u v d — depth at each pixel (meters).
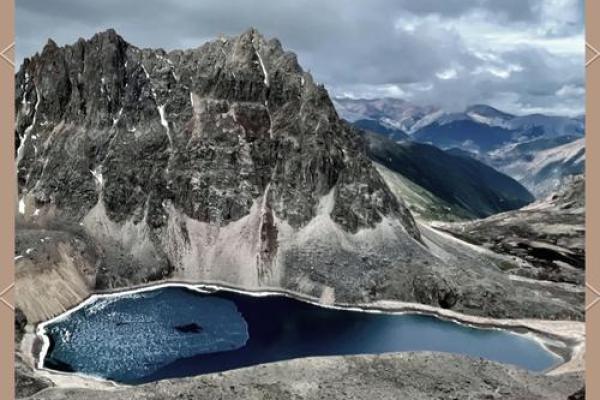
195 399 92.12
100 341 148.75
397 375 105.25
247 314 174.88
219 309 177.75
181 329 158.75
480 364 112.88
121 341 149.00
